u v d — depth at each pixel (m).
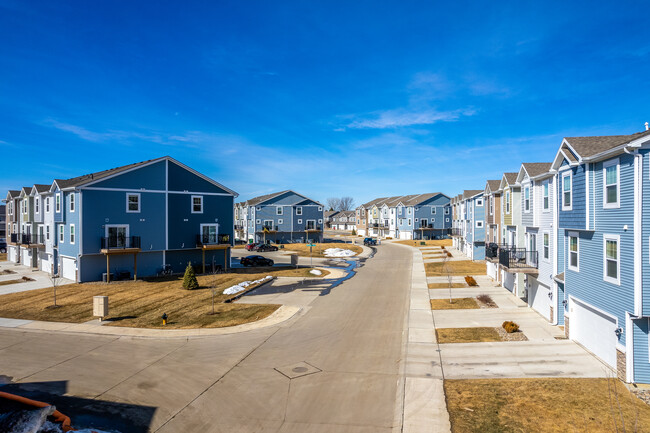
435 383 11.68
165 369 12.95
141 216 31.17
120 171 30.20
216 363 13.45
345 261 43.66
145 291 26.03
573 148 14.26
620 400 10.33
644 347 11.21
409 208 76.00
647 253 10.98
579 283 14.45
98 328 17.75
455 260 42.28
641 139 10.73
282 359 13.78
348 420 9.65
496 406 10.18
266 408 10.28
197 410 10.21
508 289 25.69
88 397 10.99
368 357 13.92
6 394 10.19
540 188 19.39
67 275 31.02
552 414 9.68
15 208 44.31
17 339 16.34
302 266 39.12
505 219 25.38
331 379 12.05
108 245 29.25
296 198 67.81
